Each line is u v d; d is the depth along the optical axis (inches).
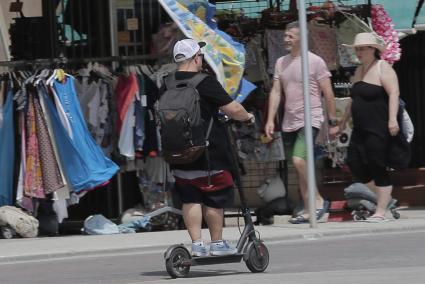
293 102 1512.1
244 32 1663.4
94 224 1534.2
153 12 1644.9
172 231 1530.5
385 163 1481.3
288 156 1551.4
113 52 1648.6
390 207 1571.1
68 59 1577.3
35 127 1512.1
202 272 1084.5
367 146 1478.8
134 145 1521.9
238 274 1051.9
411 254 1178.0
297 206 1589.6
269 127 1526.8
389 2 1834.4
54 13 1640.0
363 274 977.5
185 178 1031.6
